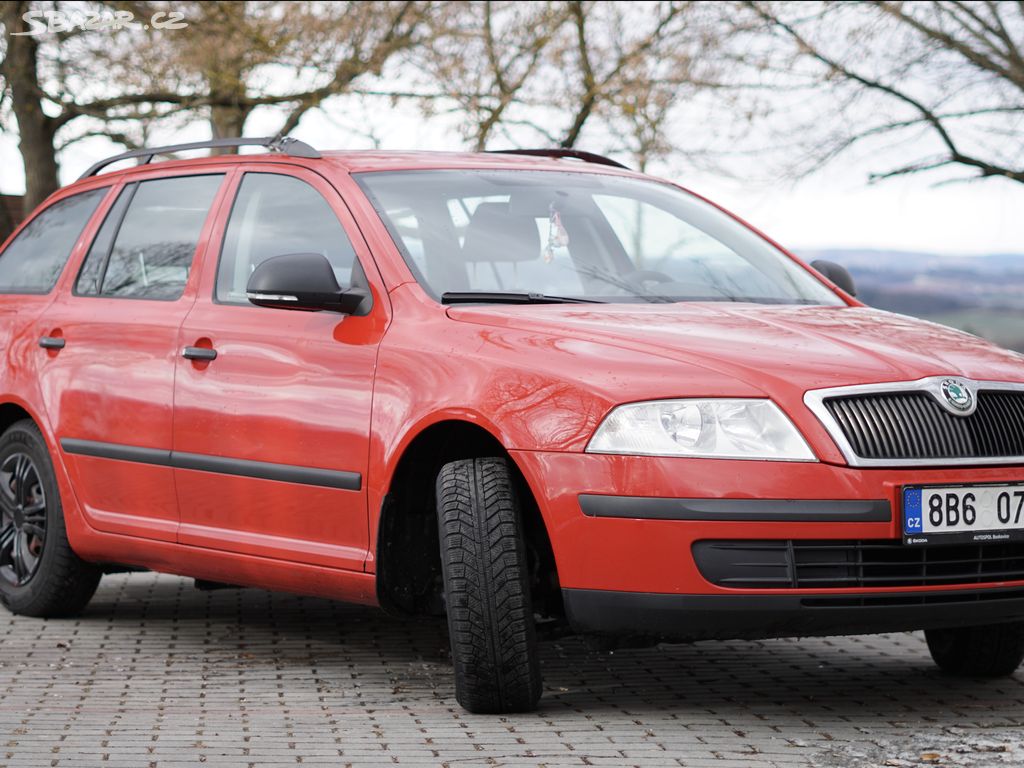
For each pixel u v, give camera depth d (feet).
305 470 22.00
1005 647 21.84
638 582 18.10
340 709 20.15
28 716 19.85
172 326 25.03
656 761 17.01
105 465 26.14
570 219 23.91
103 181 29.58
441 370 20.13
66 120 77.36
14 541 28.94
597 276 22.88
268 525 22.93
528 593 19.16
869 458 17.98
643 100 75.72
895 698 20.89
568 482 18.43
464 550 19.15
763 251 25.71
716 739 18.15
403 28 78.74
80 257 28.68
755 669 23.20
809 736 18.30
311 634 26.50
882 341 19.97
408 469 20.77
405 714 19.76
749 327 20.39
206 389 23.86
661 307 21.66
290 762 17.20
